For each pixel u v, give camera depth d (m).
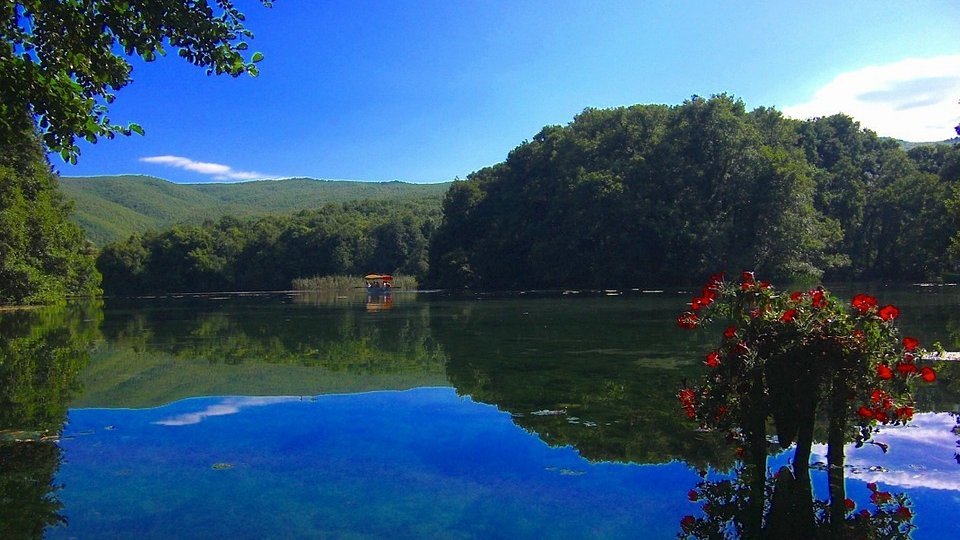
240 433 6.64
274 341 15.64
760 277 43.12
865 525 4.04
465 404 7.88
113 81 6.43
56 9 5.63
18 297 32.03
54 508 4.54
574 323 18.77
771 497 4.51
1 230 28.86
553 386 8.88
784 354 4.53
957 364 9.45
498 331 16.94
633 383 8.95
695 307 5.28
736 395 5.09
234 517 4.36
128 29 5.95
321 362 11.77
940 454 5.39
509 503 4.54
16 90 5.42
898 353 4.72
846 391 4.52
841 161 55.31
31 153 31.97
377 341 15.23
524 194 54.88
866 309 4.53
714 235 42.03
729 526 4.07
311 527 4.16
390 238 83.81
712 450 5.66
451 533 4.04
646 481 4.92
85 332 18.81
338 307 31.81
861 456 5.38
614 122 54.44
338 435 6.50
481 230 59.00
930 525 4.02
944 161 56.22
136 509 4.50
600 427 6.56
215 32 6.17
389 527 4.15
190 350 13.93
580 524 4.14
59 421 7.29
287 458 5.72
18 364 11.98
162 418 7.40
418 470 5.32
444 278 58.94
